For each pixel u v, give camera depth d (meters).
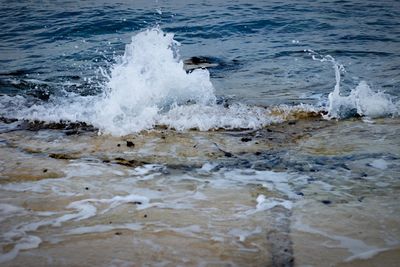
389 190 2.69
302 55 7.39
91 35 9.41
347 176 2.94
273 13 11.90
